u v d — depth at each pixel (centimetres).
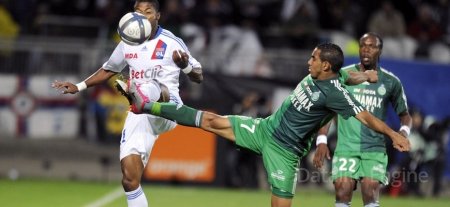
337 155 3266
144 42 3002
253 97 5153
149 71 3022
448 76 5275
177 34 6062
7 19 6366
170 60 3034
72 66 5631
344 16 6756
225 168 5156
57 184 5169
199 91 5291
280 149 2900
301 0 6781
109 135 5575
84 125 5622
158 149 5203
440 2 7088
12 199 4528
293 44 6238
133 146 3031
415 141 4916
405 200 4891
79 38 6319
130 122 3067
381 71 3300
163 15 6278
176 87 3075
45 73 5638
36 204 4378
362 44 3266
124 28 2925
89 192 4869
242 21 6706
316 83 2839
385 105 3297
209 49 5834
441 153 5034
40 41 5653
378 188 3209
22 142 5647
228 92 5284
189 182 5181
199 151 5172
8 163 5628
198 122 2867
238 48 6028
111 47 5594
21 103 5650
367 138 3225
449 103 5262
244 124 2919
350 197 3231
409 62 5262
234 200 4684
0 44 5619
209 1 6550
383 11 6488
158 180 5200
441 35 6831
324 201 4719
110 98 5556
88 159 5584
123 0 6531
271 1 6906
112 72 3169
